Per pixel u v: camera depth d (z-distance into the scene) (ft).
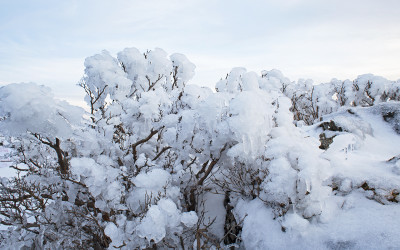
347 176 13.28
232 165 15.71
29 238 17.02
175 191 15.97
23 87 11.14
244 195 16.39
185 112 15.06
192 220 14.10
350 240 10.24
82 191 16.78
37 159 19.84
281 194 12.28
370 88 31.86
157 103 17.58
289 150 12.75
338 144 14.99
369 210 11.28
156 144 19.97
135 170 18.33
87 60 21.81
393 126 23.20
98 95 21.79
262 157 14.39
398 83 30.99
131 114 18.42
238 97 13.04
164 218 13.39
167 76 24.80
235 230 15.31
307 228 11.59
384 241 9.57
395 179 12.00
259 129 13.12
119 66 23.50
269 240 12.58
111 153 18.72
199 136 14.64
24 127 11.07
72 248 16.37
